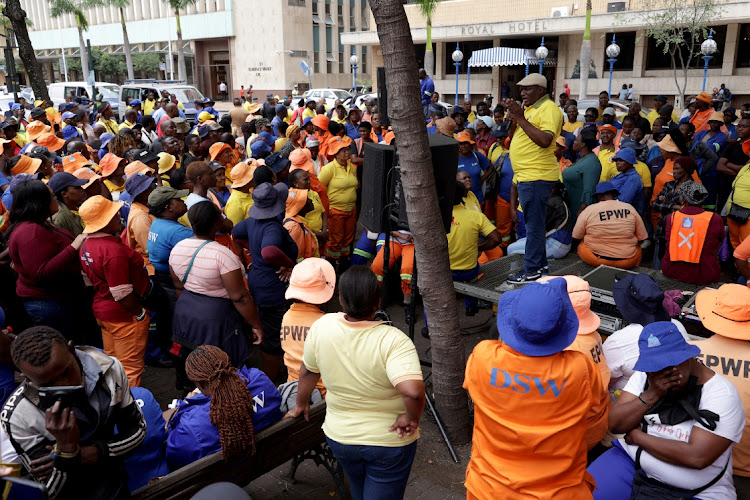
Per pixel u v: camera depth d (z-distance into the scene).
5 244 5.38
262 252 4.91
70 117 12.96
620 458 3.21
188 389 4.88
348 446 3.00
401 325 6.66
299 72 51.50
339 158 8.17
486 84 36.06
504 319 2.71
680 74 30.59
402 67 3.93
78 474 2.45
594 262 6.19
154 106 18.58
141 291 4.77
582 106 18.44
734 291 3.45
